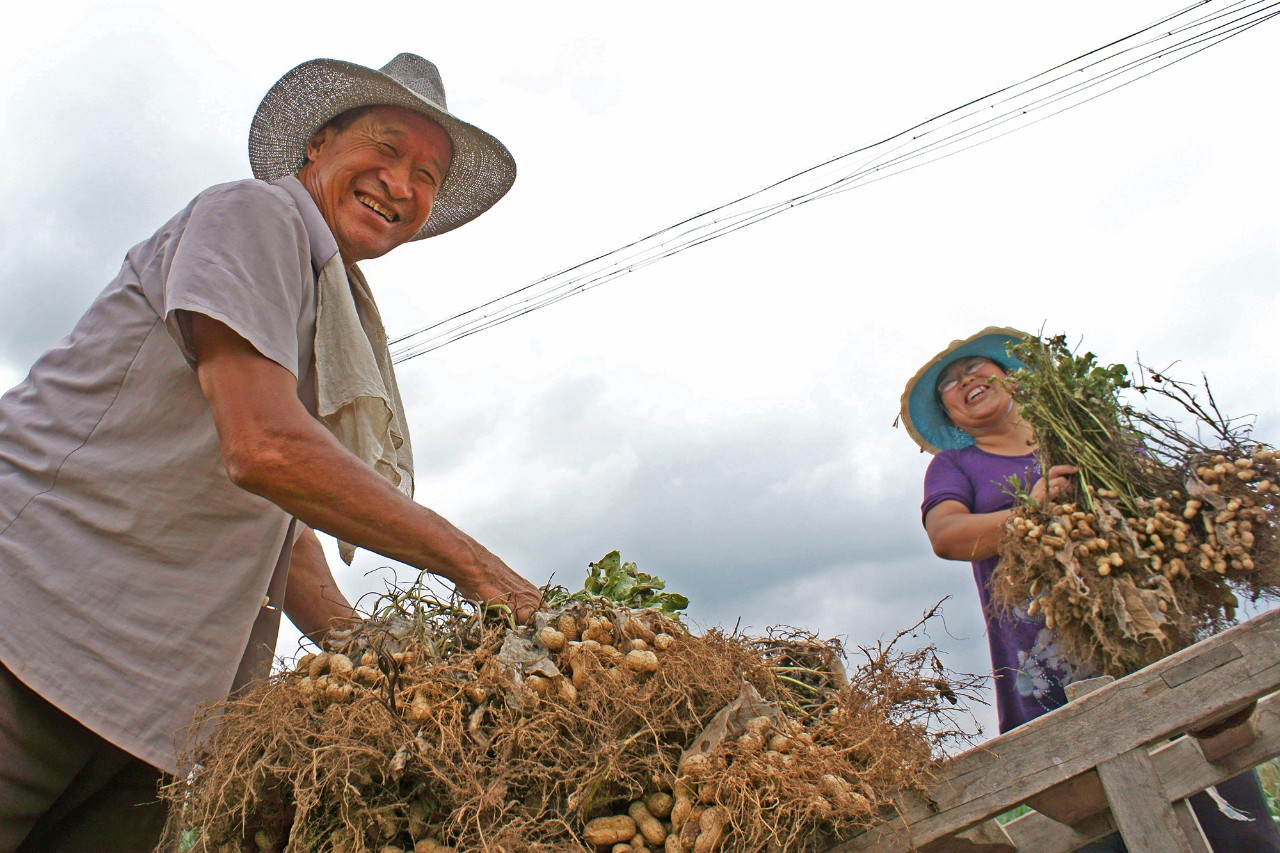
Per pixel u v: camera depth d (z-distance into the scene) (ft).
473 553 5.88
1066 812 6.04
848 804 4.77
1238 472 8.40
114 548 5.96
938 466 11.01
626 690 5.14
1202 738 6.27
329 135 8.80
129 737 5.68
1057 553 8.58
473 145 9.68
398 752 4.83
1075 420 9.22
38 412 6.39
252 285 6.07
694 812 4.80
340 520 5.65
